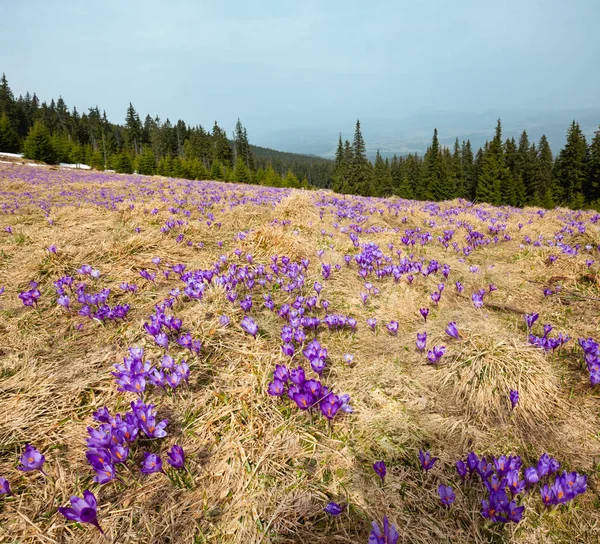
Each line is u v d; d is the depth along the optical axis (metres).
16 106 96.56
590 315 4.13
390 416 2.62
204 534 1.84
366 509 1.95
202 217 8.55
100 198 11.79
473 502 1.96
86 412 2.67
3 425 2.50
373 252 5.62
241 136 92.56
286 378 2.78
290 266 5.20
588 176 55.88
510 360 2.92
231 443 2.40
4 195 12.11
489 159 59.62
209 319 3.92
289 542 1.79
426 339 3.49
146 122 120.12
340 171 75.31
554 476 2.11
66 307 4.04
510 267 5.91
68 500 2.02
